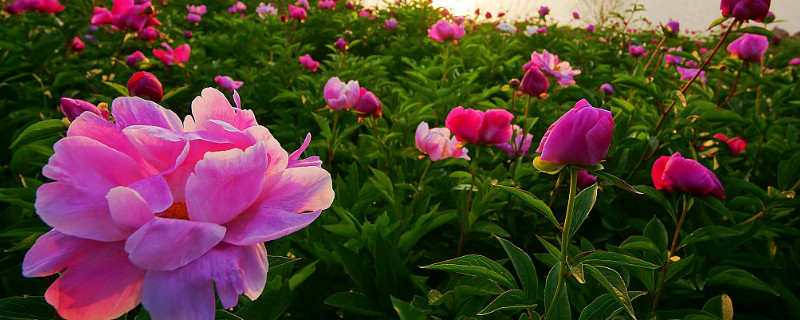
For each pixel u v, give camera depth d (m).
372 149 0.83
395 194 0.67
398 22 2.55
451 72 1.34
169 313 0.15
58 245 0.16
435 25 1.32
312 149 0.75
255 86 1.13
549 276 0.31
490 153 0.77
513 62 1.57
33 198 0.52
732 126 1.02
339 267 0.56
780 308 0.59
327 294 0.54
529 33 2.11
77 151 0.16
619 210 0.70
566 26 2.99
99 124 0.17
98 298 0.16
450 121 0.54
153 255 0.15
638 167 0.79
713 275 0.53
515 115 0.91
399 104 1.08
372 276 0.50
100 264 0.16
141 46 1.36
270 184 0.19
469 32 2.49
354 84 0.69
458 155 0.62
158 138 0.17
